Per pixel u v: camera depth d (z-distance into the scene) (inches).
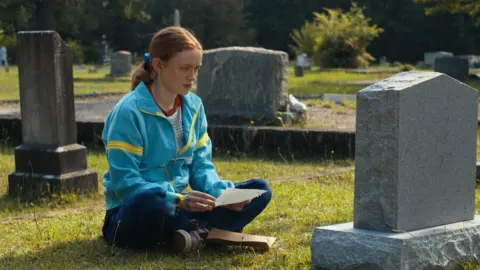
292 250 149.3
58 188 244.8
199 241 147.0
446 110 133.0
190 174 157.6
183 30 146.2
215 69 386.0
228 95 384.8
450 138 134.7
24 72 253.8
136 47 2171.5
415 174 128.4
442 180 134.3
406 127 125.5
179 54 143.1
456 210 138.4
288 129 340.2
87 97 686.5
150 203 140.6
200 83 390.9
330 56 1298.0
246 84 380.8
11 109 550.6
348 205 205.0
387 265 121.5
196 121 156.3
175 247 144.9
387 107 125.0
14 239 167.9
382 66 1593.3
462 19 2074.3
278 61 376.8
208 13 2090.3
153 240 147.2
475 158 141.0
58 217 195.2
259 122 378.3
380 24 2132.1
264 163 317.7
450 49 2138.3
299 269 135.8
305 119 399.2
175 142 149.7
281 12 2281.0
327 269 130.5
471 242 134.6
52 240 165.2
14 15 1571.1
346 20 1306.6
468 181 140.3
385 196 127.0
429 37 2127.2
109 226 153.1
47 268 140.5
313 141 334.3
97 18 1915.6
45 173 250.1
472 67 1390.3
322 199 214.8
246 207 154.3
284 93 386.6
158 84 147.9
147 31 2127.2
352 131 327.9
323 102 555.8
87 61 1924.2
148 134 146.7
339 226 133.4
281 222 182.4
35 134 253.6
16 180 252.8
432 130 130.6
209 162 158.9
